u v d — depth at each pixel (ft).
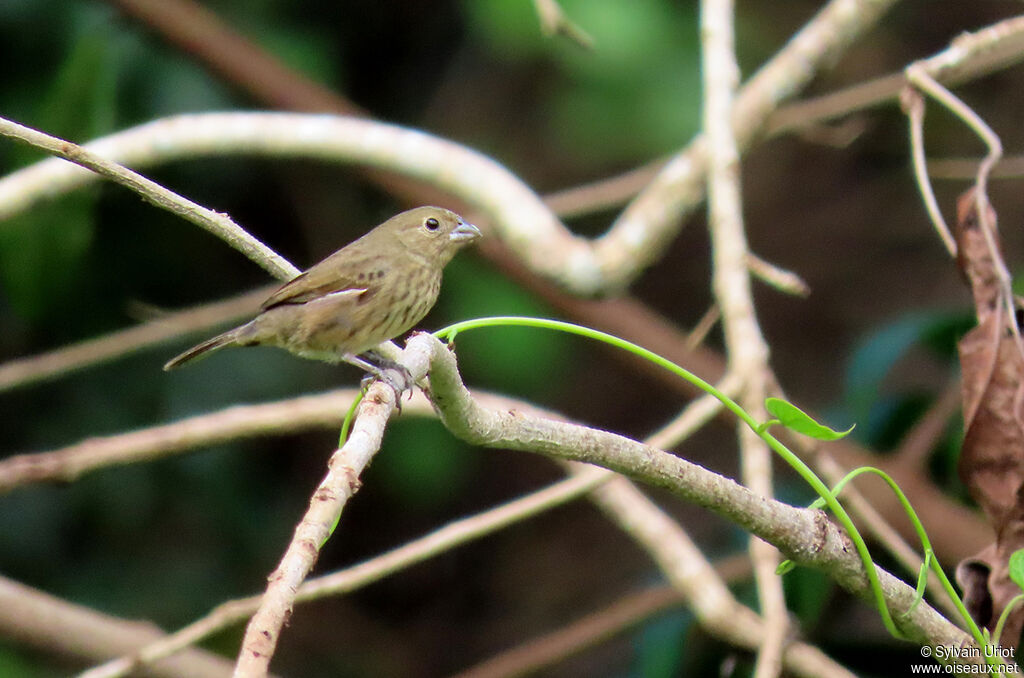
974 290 20.06
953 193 51.83
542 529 56.29
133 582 45.24
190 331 33.19
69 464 26.27
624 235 28.32
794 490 28.45
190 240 45.85
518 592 55.11
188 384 44.68
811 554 15.58
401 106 50.85
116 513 44.98
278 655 53.21
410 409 26.02
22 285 34.24
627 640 49.67
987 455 18.85
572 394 54.80
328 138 29.19
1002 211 49.67
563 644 30.19
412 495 45.73
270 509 48.39
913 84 22.71
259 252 16.14
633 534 25.67
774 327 53.26
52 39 40.06
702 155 28.40
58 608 28.99
